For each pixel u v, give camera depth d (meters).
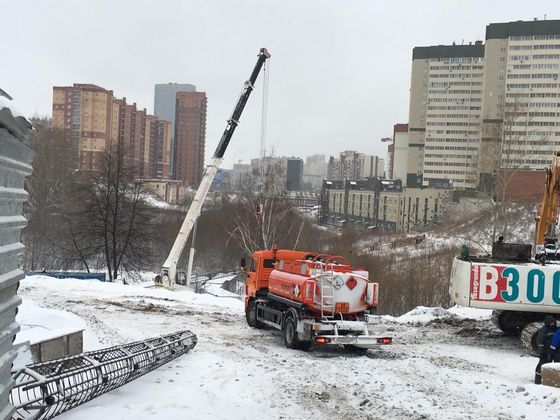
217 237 58.12
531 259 16.05
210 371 10.79
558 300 14.46
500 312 16.69
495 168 44.88
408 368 11.99
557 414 8.44
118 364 9.05
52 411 7.12
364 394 9.73
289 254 17.94
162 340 11.53
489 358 14.12
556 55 96.00
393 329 18.45
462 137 117.19
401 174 143.00
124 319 17.80
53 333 9.58
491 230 44.72
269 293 16.77
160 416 7.68
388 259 44.69
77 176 63.81
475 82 116.12
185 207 77.88
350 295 14.62
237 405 8.67
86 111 91.81
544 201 17.89
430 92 118.94
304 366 12.07
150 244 54.81
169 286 30.34
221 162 31.78
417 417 8.46
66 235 50.72
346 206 118.06
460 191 93.12
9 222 4.18
